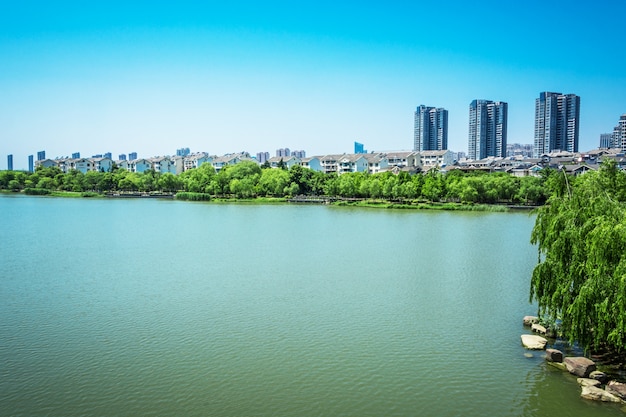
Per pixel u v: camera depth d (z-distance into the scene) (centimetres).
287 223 12375
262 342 4006
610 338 3173
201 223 12338
